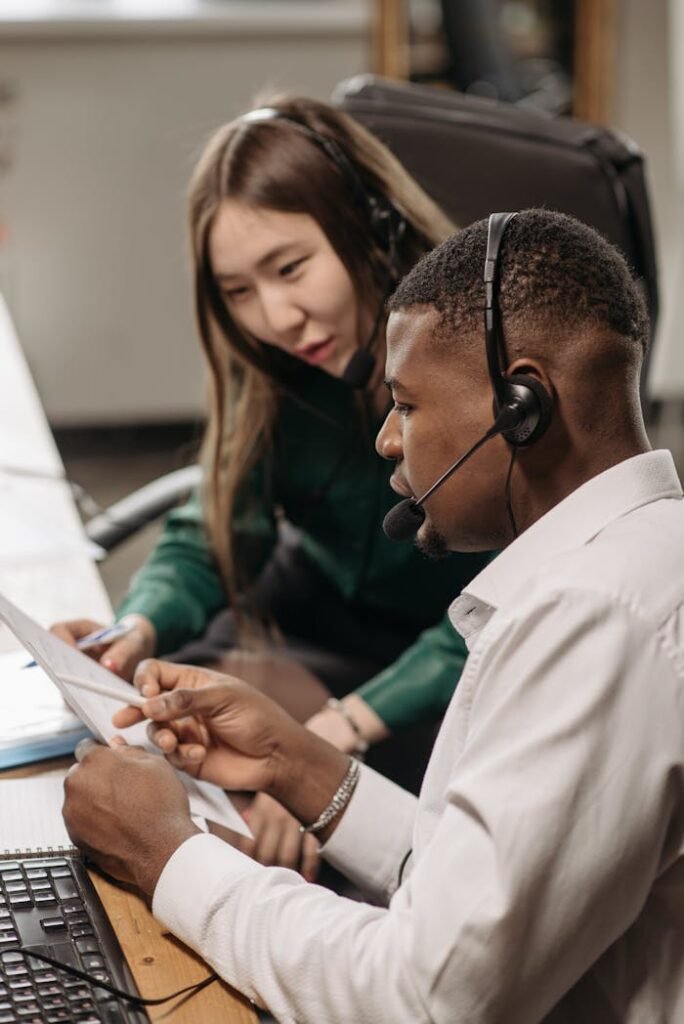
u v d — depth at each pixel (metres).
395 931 0.88
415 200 1.64
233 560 1.83
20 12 3.64
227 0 3.81
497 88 3.62
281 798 1.21
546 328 0.90
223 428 1.79
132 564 3.50
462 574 1.73
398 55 3.87
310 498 1.79
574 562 0.89
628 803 0.83
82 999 0.91
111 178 3.78
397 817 1.20
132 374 3.96
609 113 4.07
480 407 0.93
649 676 0.84
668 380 4.11
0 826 1.14
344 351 1.65
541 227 0.92
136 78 3.71
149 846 1.02
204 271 1.67
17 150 3.71
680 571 0.88
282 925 0.94
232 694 1.21
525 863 0.82
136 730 1.24
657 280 1.80
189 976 0.96
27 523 1.76
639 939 0.90
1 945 0.96
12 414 2.09
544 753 0.83
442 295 0.92
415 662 1.64
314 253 1.59
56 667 1.23
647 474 0.94
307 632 1.86
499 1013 0.84
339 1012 0.89
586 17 4.01
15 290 3.82
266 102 1.66
